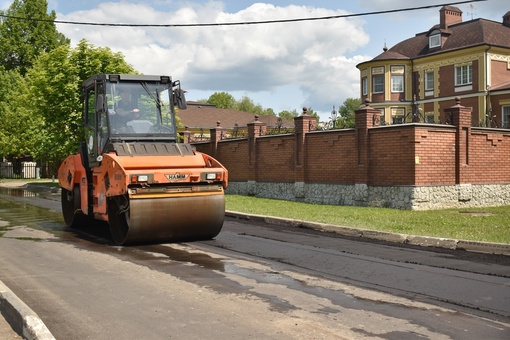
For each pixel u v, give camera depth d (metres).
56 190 34.06
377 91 49.88
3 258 10.22
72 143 32.81
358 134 19.77
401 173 18.38
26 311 5.75
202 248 11.26
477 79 42.78
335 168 20.91
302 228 14.48
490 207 19.48
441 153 18.69
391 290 7.60
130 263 9.64
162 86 12.89
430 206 18.33
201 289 7.66
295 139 22.77
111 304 6.88
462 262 9.62
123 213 11.75
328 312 6.50
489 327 5.93
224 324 6.01
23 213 19.09
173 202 11.32
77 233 13.92
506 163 20.75
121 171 10.98
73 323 6.11
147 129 12.43
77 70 32.25
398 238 12.04
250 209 18.59
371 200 19.42
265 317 6.27
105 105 12.26
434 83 46.53
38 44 62.75
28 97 44.41
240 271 8.90
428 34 47.12
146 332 5.76
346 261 9.75
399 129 18.39
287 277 8.44
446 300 7.05
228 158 28.27
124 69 33.16
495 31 44.12
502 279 8.26
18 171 59.16
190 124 61.47
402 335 5.64
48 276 8.58
